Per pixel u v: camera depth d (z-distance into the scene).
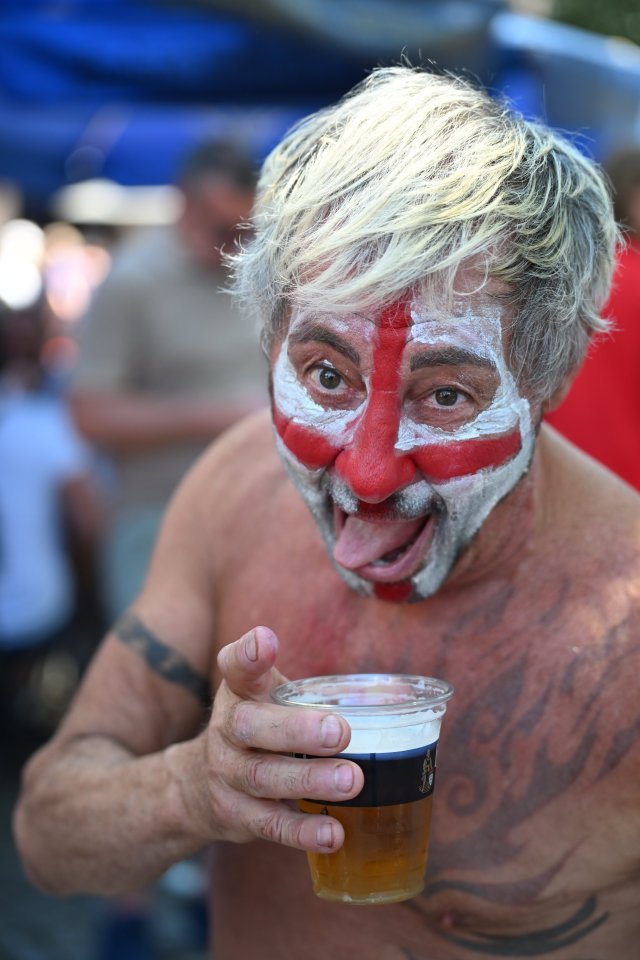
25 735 4.80
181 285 3.55
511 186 1.22
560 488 1.44
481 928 1.39
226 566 1.63
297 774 1.14
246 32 4.81
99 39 4.99
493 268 1.20
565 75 4.82
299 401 1.29
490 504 1.32
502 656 1.40
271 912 1.50
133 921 3.15
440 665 1.43
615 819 1.34
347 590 1.51
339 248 1.18
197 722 1.65
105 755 1.55
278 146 1.41
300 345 1.26
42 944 3.54
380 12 4.19
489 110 1.30
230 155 3.48
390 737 1.15
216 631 1.63
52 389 4.75
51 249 7.46
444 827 1.39
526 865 1.36
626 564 1.39
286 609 1.55
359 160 1.21
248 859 1.52
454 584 1.43
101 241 7.44
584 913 1.37
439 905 1.40
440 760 1.40
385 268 1.16
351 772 1.13
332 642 1.51
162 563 1.70
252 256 1.36
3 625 4.61
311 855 1.23
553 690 1.37
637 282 2.66
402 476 1.26
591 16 8.05
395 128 1.22
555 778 1.35
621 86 4.88
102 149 5.42
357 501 1.30
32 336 4.70
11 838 4.19
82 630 4.80
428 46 4.18
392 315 1.21
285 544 1.58
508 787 1.37
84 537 4.66
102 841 1.45
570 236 1.28
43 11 4.97
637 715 1.33
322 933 1.46
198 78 5.04
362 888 1.18
